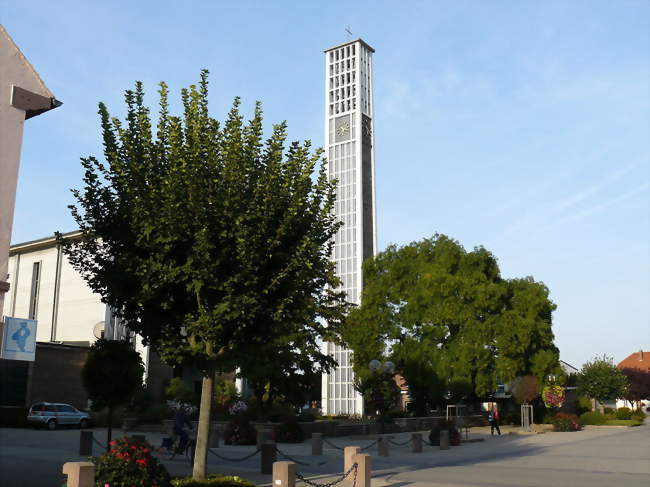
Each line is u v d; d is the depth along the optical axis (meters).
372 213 96.62
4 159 12.50
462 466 20.94
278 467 13.05
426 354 47.25
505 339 45.03
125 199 13.78
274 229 13.60
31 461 19.73
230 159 13.05
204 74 14.05
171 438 21.88
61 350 48.38
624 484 16.27
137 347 57.47
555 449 28.61
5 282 12.12
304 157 14.29
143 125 13.62
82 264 14.59
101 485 11.03
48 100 13.23
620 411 61.25
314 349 34.31
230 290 12.72
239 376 32.50
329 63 103.44
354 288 89.62
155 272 13.12
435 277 47.66
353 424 36.25
